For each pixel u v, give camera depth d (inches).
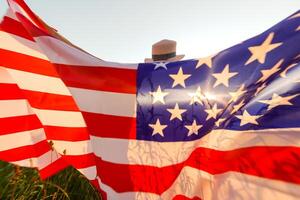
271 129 58.7
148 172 70.2
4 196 88.1
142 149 71.6
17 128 99.6
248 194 56.0
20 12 83.3
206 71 69.1
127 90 74.9
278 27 59.6
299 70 57.4
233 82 64.1
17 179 92.7
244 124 60.7
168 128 70.2
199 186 63.0
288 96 58.3
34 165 97.1
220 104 65.4
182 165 67.3
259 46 61.2
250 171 57.4
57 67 79.4
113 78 76.4
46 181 95.7
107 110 75.0
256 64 61.1
